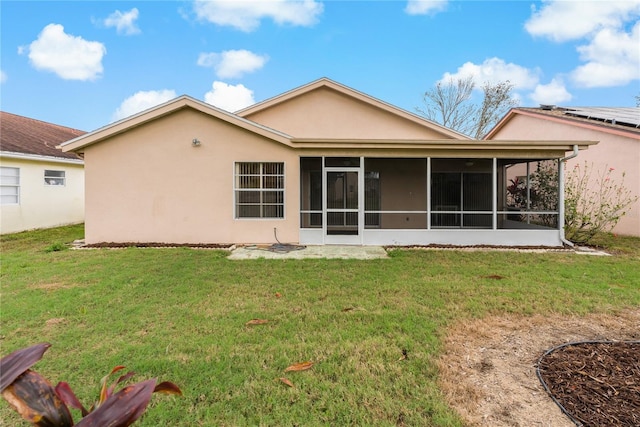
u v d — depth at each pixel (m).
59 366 2.95
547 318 4.06
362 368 2.93
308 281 5.60
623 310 4.30
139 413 1.06
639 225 10.66
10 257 7.45
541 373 2.86
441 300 4.65
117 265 6.68
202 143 9.15
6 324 3.84
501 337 3.57
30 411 1.07
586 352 3.22
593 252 8.32
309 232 9.34
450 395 2.57
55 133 16.70
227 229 9.27
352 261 7.18
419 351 3.23
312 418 2.32
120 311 4.25
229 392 2.60
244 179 9.33
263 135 9.04
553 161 11.18
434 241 9.27
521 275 5.97
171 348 3.29
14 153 11.24
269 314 4.16
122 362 3.01
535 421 2.29
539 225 11.18
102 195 9.13
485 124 26.09
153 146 9.13
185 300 4.67
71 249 8.47
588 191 12.06
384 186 12.23
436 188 12.45
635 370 2.88
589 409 2.39
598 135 11.98
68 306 4.39
